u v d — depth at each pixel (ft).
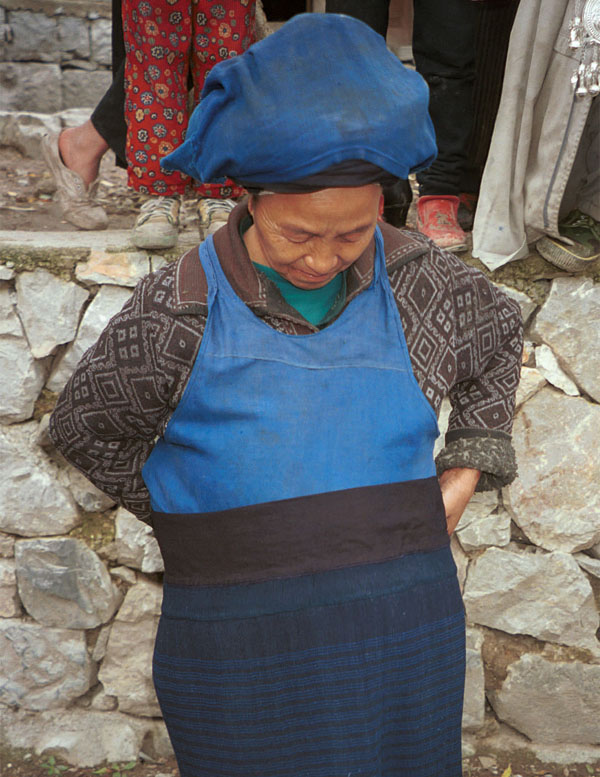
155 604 8.07
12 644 8.14
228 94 3.42
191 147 3.70
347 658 3.64
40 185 11.35
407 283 4.03
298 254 3.61
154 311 3.81
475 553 8.00
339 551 3.70
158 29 7.27
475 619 8.15
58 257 7.36
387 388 3.82
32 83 15.37
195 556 3.91
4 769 8.14
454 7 7.23
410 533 3.87
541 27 6.30
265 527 3.69
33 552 7.90
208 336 3.76
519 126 6.75
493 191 7.00
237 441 3.72
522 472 7.76
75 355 7.54
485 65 7.39
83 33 15.40
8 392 7.54
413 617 3.76
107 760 8.32
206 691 3.82
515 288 7.45
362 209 3.48
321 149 3.24
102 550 7.92
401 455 3.85
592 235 7.14
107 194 10.88
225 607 3.76
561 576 7.93
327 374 3.75
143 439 4.39
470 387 4.61
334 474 3.71
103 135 8.26
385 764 3.92
